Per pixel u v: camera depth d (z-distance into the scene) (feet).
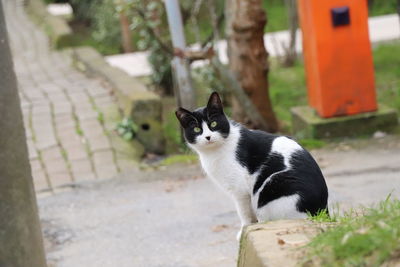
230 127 17.42
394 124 33.30
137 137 34.47
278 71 50.67
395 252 10.32
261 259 11.41
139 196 27.91
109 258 21.68
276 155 16.78
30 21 73.87
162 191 28.25
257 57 35.42
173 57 37.19
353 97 33.04
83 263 21.53
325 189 16.92
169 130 38.96
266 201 16.84
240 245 13.35
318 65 32.60
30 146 34.19
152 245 22.30
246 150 17.12
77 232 24.59
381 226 10.91
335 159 29.96
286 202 16.49
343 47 32.45
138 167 31.71
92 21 71.97
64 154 33.09
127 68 54.13
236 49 35.50
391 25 57.98
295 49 51.83
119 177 30.48
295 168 16.56
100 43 65.26
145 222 24.72
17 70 52.24
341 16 31.81
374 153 30.30
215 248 21.11
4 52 14.98
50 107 39.75
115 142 33.99
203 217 24.44
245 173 17.12
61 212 26.86
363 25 32.22
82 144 34.06
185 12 45.27
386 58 48.80
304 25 33.96
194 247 21.52
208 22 56.49
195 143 17.53
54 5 84.43
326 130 33.06
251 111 34.96
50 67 52.54
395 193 24.38
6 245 15.20
